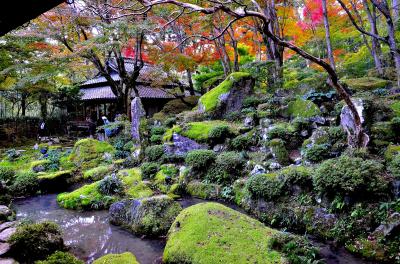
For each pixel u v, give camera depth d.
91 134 15.77
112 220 5.51
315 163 5.73
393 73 9.23
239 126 8.39
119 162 9.00
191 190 6.88
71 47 11.90
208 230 3.94
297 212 4.77
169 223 4.91
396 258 3.49
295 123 7.09
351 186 4.12
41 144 13.09
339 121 6.49
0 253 3.53
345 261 3.69
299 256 3.42
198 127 8.65
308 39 13.30
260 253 3.49
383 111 5.80
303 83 8.90
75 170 9.09
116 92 14.70
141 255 4.21
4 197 7.06
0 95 16.41
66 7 9.56
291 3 11.23
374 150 5.10
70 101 16.41
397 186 4.01
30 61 12.24
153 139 9.61
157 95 18.11
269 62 10.01
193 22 10.62
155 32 10.36
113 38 10.50
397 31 8.45
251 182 5.50
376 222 3.96
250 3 10.14
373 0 5.98
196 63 13.35
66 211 6.29
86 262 4.05
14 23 1.56
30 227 4.06
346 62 13.34
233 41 12.34
